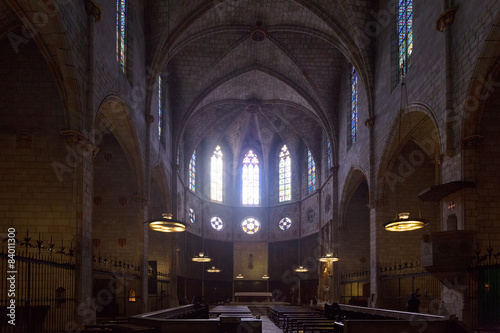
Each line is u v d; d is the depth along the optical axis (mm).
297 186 47562
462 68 15734
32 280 15227
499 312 13359
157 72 27125
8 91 16359
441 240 14547
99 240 25141
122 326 12609
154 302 31891
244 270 48469
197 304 22984
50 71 14969
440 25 16953
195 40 30766
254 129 49219
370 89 27094
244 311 24766
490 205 15156
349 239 34469
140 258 25031
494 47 14125
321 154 42656
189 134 42469
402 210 25172
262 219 49844
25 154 16016
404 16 23062
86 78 16297
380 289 24484
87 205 15977
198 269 44281
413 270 24609
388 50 24438
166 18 26562
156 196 34812
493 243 14945
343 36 27516
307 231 44844
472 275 14266
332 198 35969
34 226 15609
